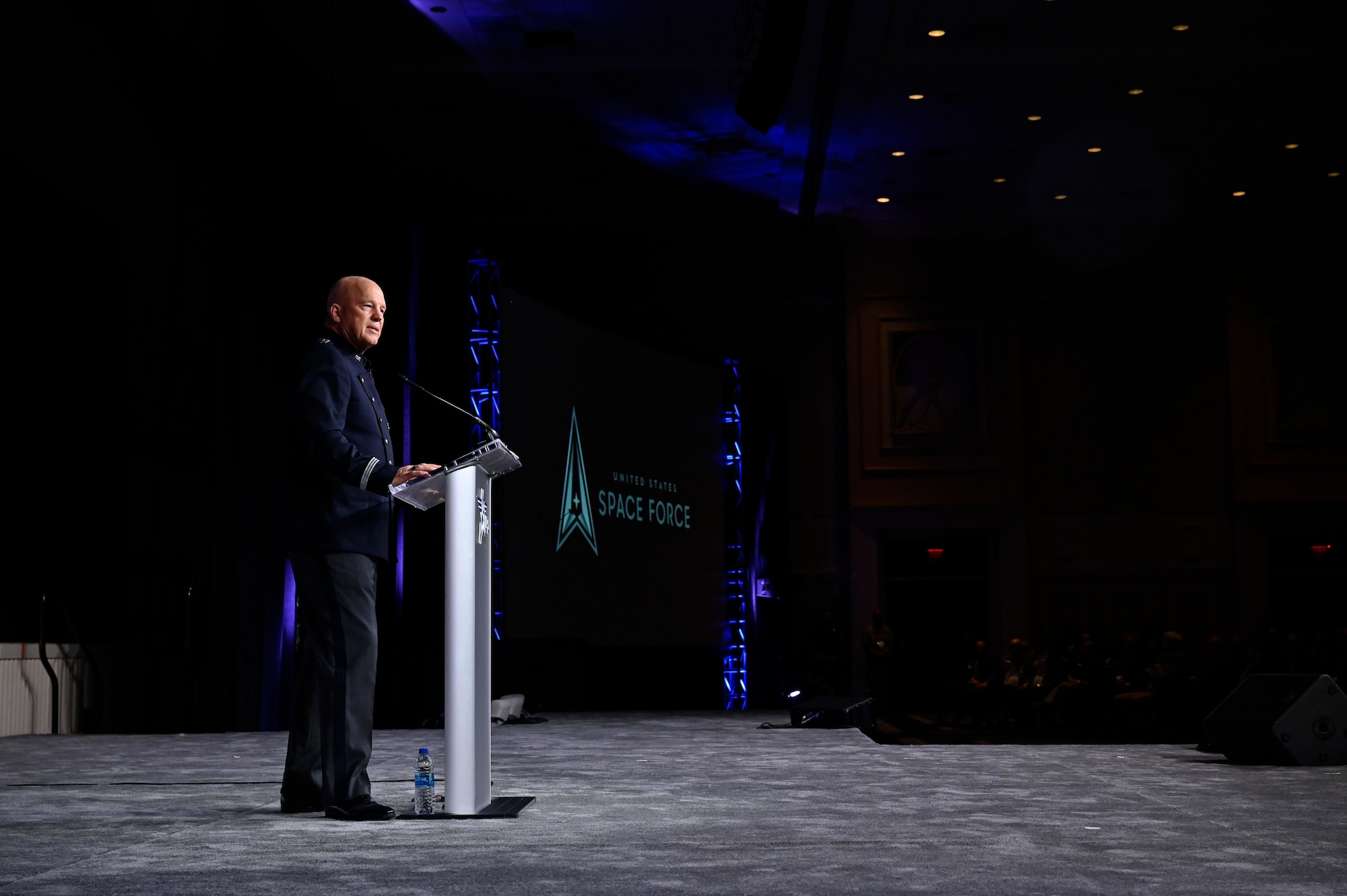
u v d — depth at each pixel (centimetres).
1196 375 1838
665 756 588
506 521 1395
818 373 1875
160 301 1153
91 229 1013
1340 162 1650
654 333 1872
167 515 1159
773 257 1884
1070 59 1357
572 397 1534
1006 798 390
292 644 1130
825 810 357
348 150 1319
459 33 1291
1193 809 358
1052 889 227
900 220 1852
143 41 1105
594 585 1532
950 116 1495
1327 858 266
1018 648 1436
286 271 1157
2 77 890
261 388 1102
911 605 1820
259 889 228
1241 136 1564
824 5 1220
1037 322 1859
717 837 297
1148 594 1806
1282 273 1822
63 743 749
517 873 245
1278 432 1794
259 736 849
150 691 1045
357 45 1314
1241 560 1780
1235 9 1260
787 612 1800
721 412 1795
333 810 336
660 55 1344
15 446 902
